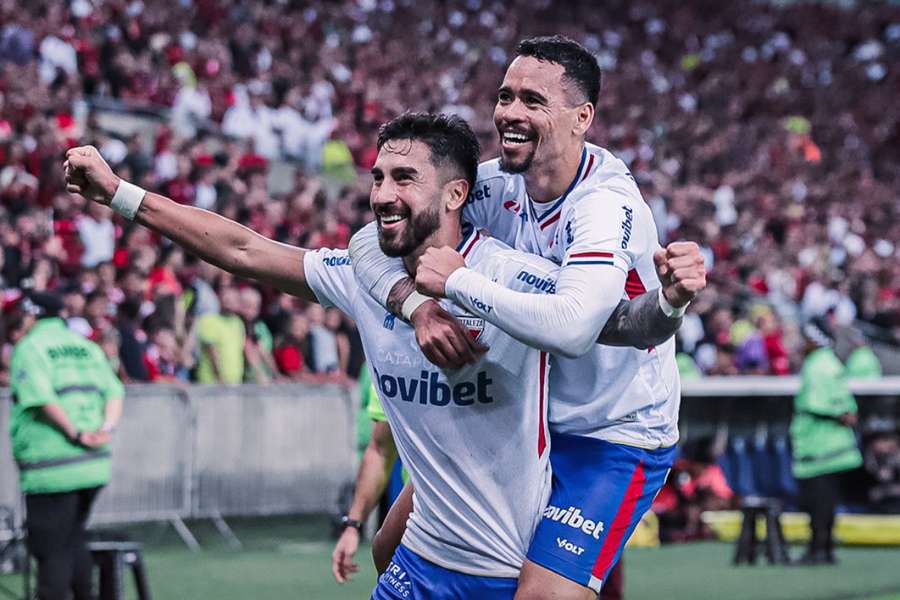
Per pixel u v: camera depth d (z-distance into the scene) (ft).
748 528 89.35
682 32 264.31
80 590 59.57
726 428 106.52
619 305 28.66
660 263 26.86
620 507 31.81
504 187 32.68
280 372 100.83
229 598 70.23
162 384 87.45
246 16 188.24
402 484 52.16
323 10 207.72
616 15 263.08
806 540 103.19
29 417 58.54
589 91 31.17
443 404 29.78
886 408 105.91
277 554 87.45
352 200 140.56
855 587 78.28
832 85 258.78
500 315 27.66
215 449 90.27
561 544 30.94
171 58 160.35
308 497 95.61
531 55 31.01
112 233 109.19
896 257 190.70
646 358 32.35
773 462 106.11
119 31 155.22
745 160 217.56
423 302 28.81
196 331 96.89
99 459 59.67
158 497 87.04
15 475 79.97
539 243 32.14
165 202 32.40
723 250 171.12
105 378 61.31
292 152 160.56
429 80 202.39
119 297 100.12
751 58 262.47
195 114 152.35
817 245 180.96
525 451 30.07
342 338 107.24
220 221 32.58
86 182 32.12
